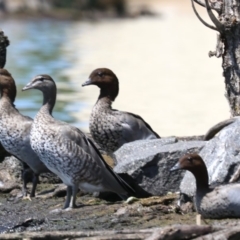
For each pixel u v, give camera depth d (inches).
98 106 609.3
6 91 543.8
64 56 1742.1
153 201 487.5
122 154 550.6
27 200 536.1
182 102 1144.8
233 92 563.5
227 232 387.5
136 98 1182.9
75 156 489.1
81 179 496.4
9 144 535.8
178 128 930.7
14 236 404.2
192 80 1416.1
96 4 3385.8
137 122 606.2
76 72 1455.5
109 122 601.9
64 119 968.9
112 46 2058.3
